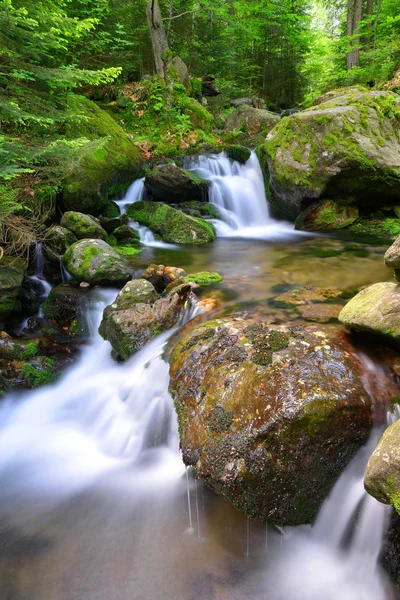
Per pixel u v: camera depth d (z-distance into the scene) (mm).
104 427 3811
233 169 9703
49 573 2486
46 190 6430
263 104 16312
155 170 8953
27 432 3961
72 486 3250
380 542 2316
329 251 6199
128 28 13734
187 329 3871
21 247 5590
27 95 6000
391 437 1980
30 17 5379
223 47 16047
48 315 5391
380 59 13469
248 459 2393
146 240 7320
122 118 12453
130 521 2863
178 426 2928
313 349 2889
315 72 21578
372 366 2803
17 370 4668
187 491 2932
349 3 16203
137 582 2416
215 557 2553
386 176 6988
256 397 2574
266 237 7480
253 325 3354
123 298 4617
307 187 7434
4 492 3219
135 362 4008
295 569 2457
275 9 16469
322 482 2506
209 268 5621
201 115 12898
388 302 2855
